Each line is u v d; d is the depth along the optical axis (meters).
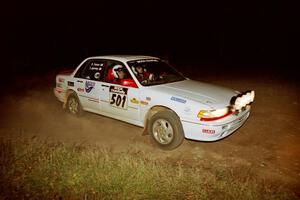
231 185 3.29
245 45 20.05
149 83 4.97
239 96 4.36
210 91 4.73
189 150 4.56
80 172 3.60
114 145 4.84
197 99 4.31
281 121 5.73
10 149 4.37
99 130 5.62
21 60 17.44
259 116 6.07
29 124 6.09
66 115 6.64
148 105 4.68
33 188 3.36
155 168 3.65
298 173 3.76
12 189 3.35
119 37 23.06
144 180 3.38
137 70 5.13
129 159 3.93
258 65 13.56
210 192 3.20
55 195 3.24
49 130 5.69
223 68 12.91
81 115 6.33
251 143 4.75
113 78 5.33
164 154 4.45
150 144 4.84
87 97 5.87
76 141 5.06
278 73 11.12
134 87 4.90
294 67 12.59
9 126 5.96
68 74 6.51
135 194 3.15
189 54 18.73
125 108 5.09
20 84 10.69
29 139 4.91
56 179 3.50
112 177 3.45
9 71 14.23
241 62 14.80
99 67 5.68
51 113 6.86
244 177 3.64
